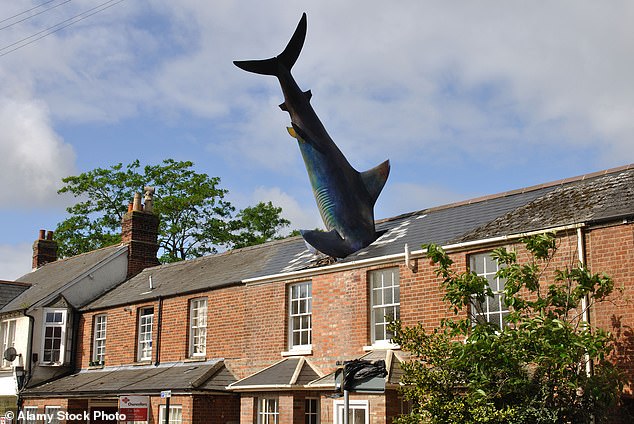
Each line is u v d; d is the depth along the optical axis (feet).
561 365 38.68
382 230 69.15
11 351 92.63
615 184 52.31
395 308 58.85
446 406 40.70
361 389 36.50
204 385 67.87
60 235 143.64
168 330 79.97
